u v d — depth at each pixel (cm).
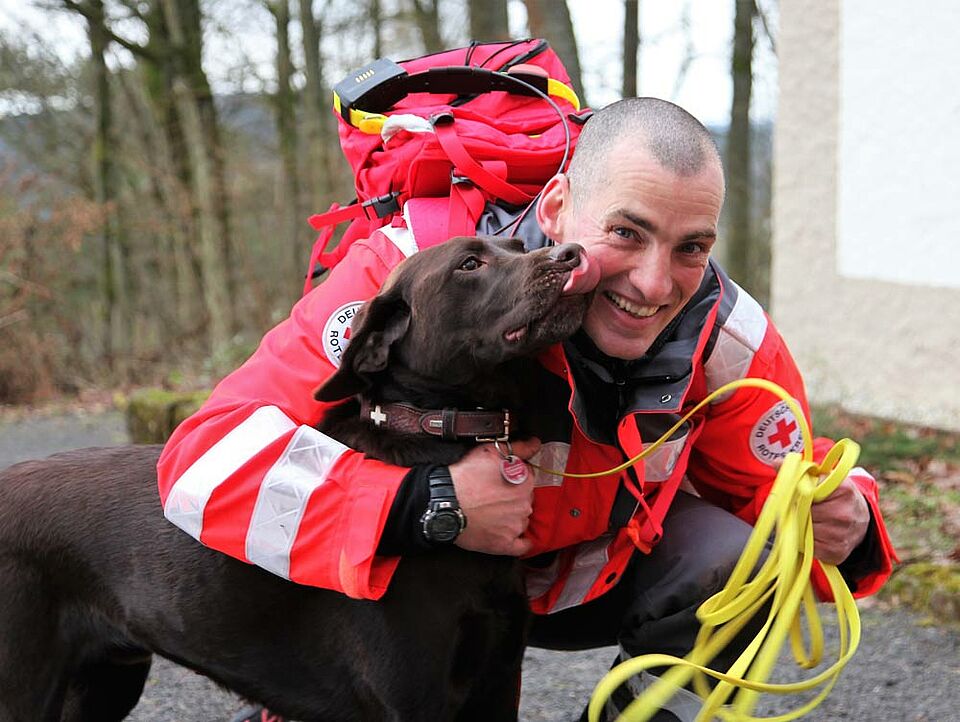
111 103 1642
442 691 242
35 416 1081
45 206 1397
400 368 242
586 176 236
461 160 255
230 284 1358
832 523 251
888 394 718
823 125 751
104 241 1502
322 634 251
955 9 657
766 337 261
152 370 1241
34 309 1320
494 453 238
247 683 261
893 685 367
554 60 318
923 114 682
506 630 250
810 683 210
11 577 265
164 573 259
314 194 1461
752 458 268
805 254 773
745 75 1293
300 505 234
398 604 237
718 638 224
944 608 421
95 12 1290
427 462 239
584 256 220
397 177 271
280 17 1472
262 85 1576
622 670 210
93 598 270
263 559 237
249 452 239
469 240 233
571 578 264
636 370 245
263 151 1731
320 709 256
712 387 258
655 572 266
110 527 265
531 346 223
